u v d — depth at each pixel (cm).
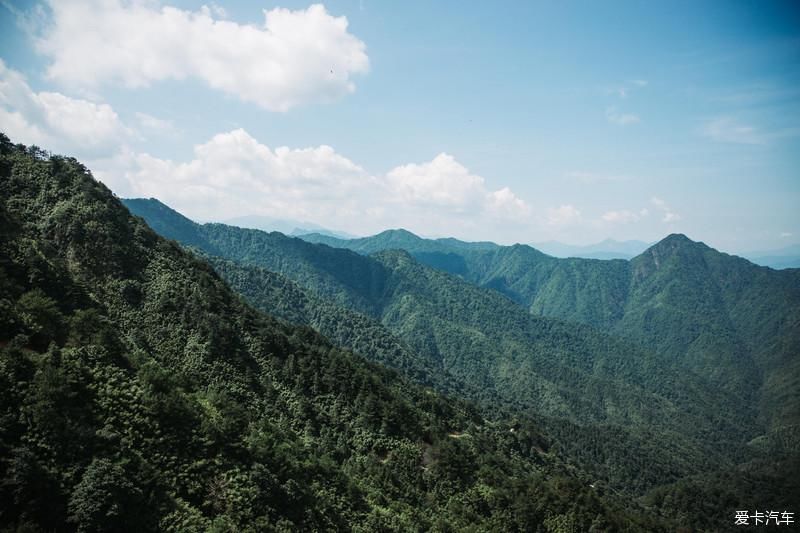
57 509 4128
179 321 9050
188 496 5244
